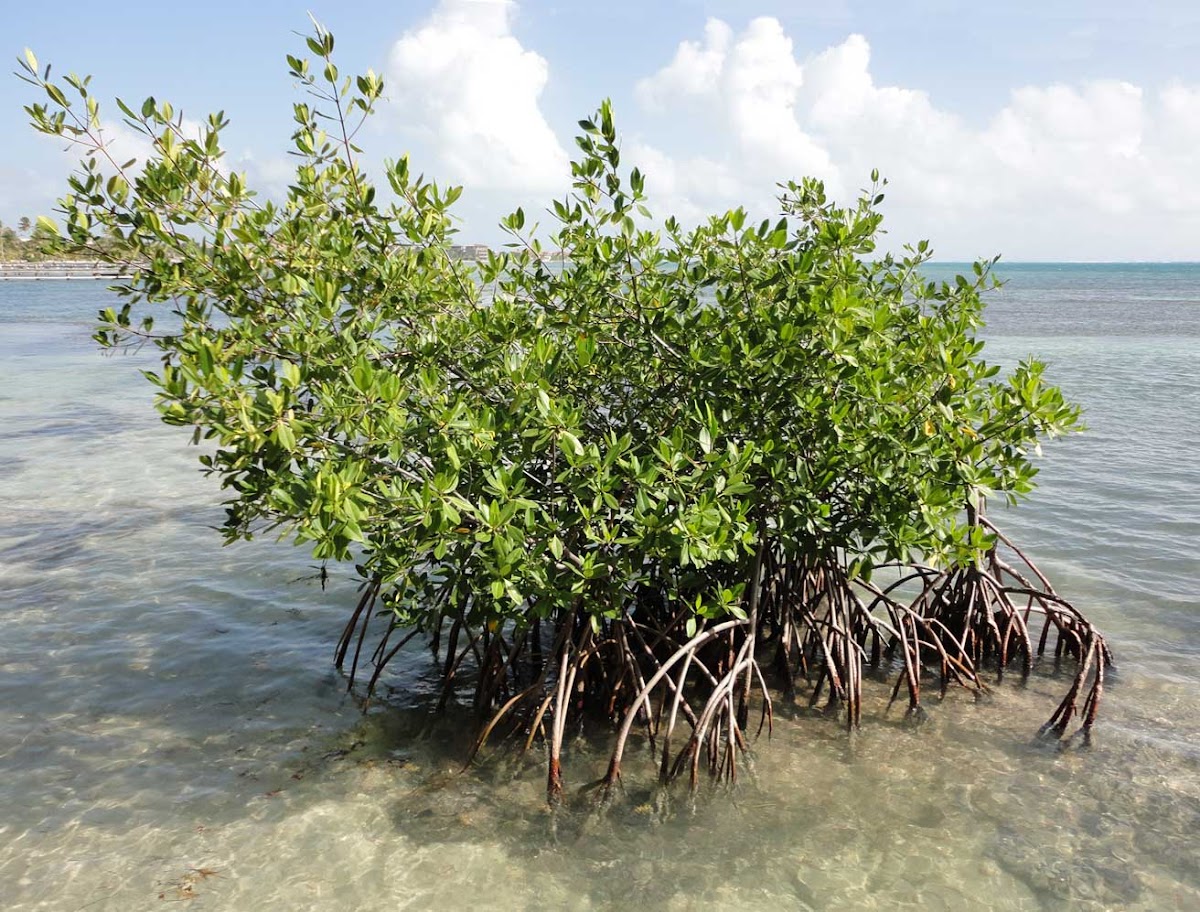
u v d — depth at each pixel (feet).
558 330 20.71
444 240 20.20
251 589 29.12
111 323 18.88
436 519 16.80
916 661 22.18
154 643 25.02
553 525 17.54
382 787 18.24
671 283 21.31
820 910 14.57
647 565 21.53
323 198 19.76
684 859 15.93
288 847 16.12
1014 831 16.72
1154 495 38.83
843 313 18.19
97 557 31.94
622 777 18.71
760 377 19.43
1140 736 20.12
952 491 19.34
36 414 60.08
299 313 18.26
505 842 16.43
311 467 17.11
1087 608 27.20
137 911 14.33
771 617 23.98
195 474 44.24
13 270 338.34
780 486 19.70
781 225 19.04
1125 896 14.87
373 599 22.98
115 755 19.21
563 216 20.62
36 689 22.15
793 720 21.35
